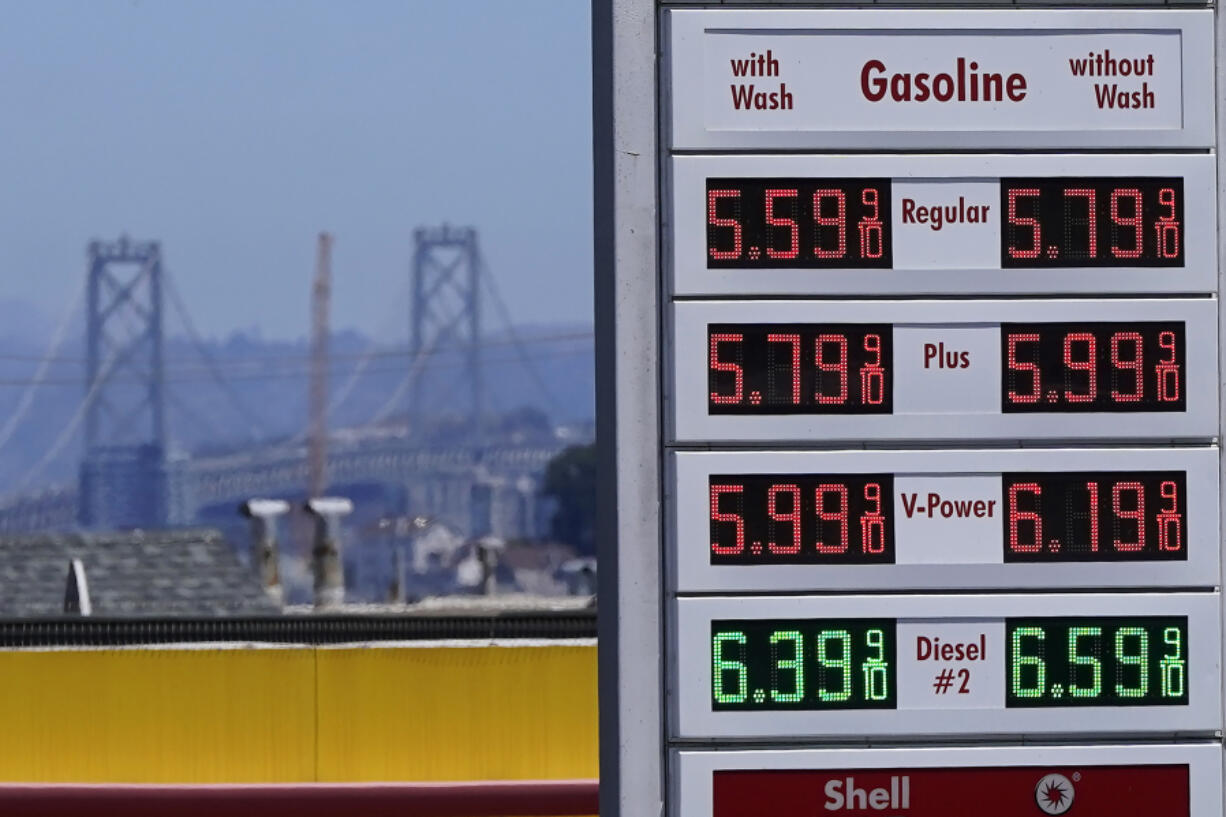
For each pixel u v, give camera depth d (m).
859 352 19.11
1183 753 19.31
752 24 19.19
